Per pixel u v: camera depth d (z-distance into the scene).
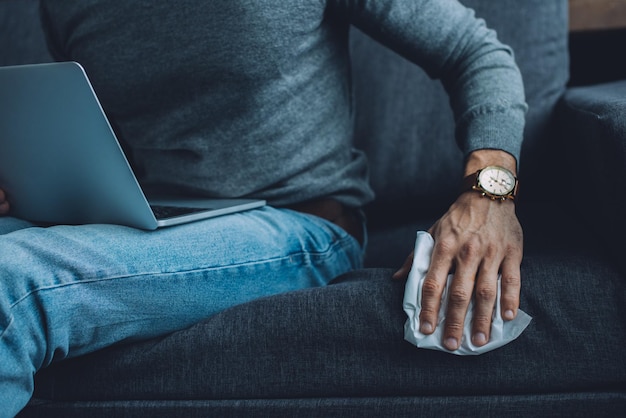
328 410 1.01
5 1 1.79
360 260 1.38
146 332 1.05
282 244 1.18
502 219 1.05
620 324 0.97
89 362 1.05
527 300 0.99
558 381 0.97
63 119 0.98
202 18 1.17
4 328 0.87
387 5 1.20
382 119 1.57
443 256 1.00
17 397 0.89
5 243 0.93
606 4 1.56
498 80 1.19
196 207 1.17
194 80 1.21
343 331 1.01
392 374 1.00
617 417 0.96
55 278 0.93
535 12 1.51
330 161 1.31
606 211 1.08
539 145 1.48
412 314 0.97
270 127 1.23
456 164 1.53
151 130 1.30
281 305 1.05
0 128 1.07
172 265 1.03
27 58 1.73
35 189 1.13
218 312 1.10
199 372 1.04
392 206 1.58
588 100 1.26
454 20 1.23
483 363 0.98
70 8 1.31
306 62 1.24
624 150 1.01
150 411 1.04
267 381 1.03
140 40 1.23
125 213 1.04
